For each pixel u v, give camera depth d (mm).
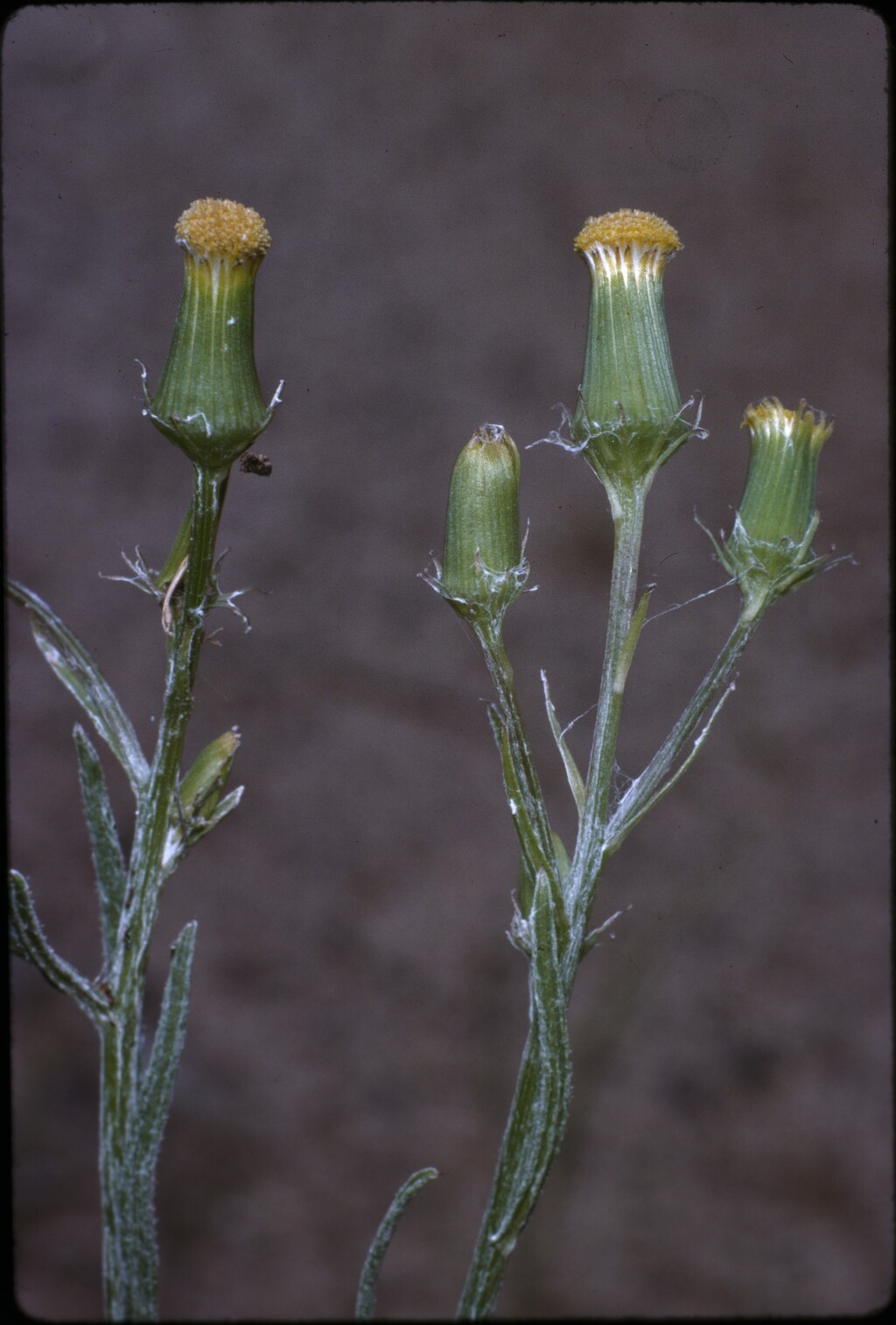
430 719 562
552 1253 425
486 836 535
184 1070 458
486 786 548
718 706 254
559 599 583
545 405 659
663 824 545
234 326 248
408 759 553
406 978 494
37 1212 410
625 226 254
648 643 585
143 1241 251
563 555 595
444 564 253
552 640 571
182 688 250
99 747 531
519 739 252
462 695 568
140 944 252
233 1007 478
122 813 515
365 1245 425
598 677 558
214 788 254
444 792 546
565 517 606
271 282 687
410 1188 251
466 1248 427
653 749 562
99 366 633
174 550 252
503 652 253
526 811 251
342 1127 452
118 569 584
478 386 666
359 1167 444
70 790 521
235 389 248
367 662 576
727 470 660
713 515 632
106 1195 252
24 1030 452
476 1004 490
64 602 570
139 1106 251
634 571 254
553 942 249
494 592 252
